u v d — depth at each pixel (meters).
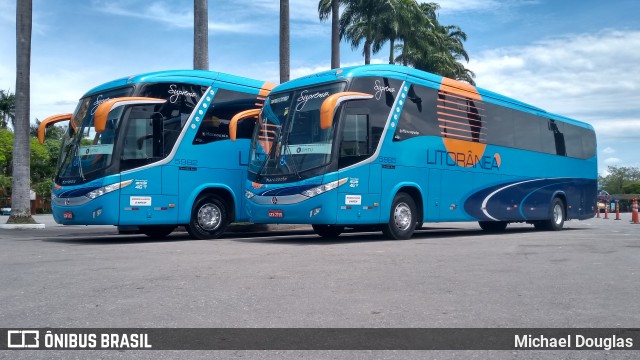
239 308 6.12
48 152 55.47
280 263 9.36
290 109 13.38
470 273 8.34
